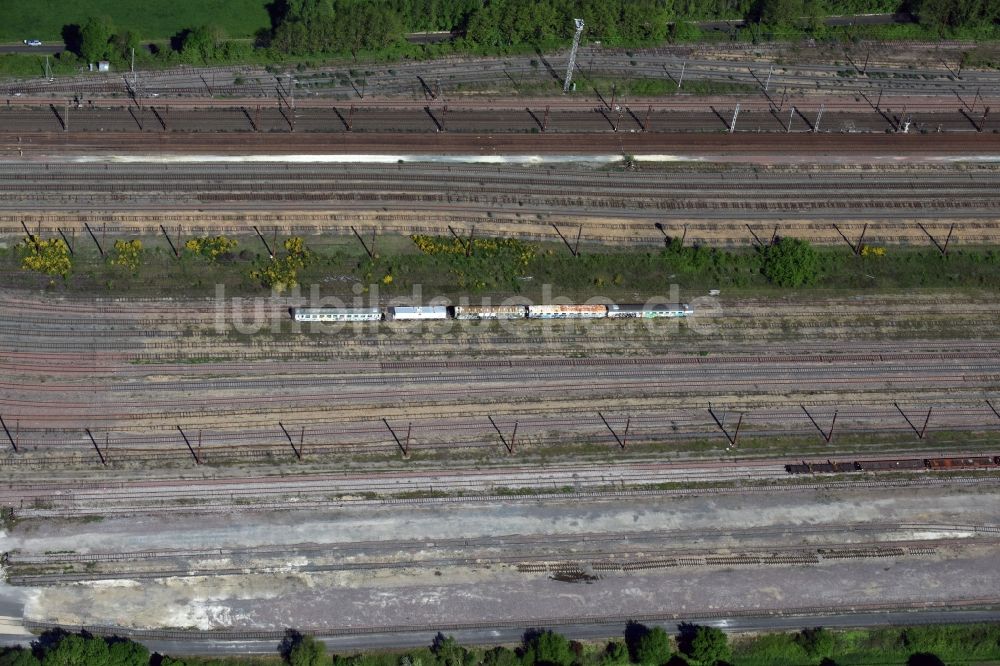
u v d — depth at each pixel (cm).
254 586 18200
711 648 17662
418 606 18162
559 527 19238
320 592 18200
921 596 18825
